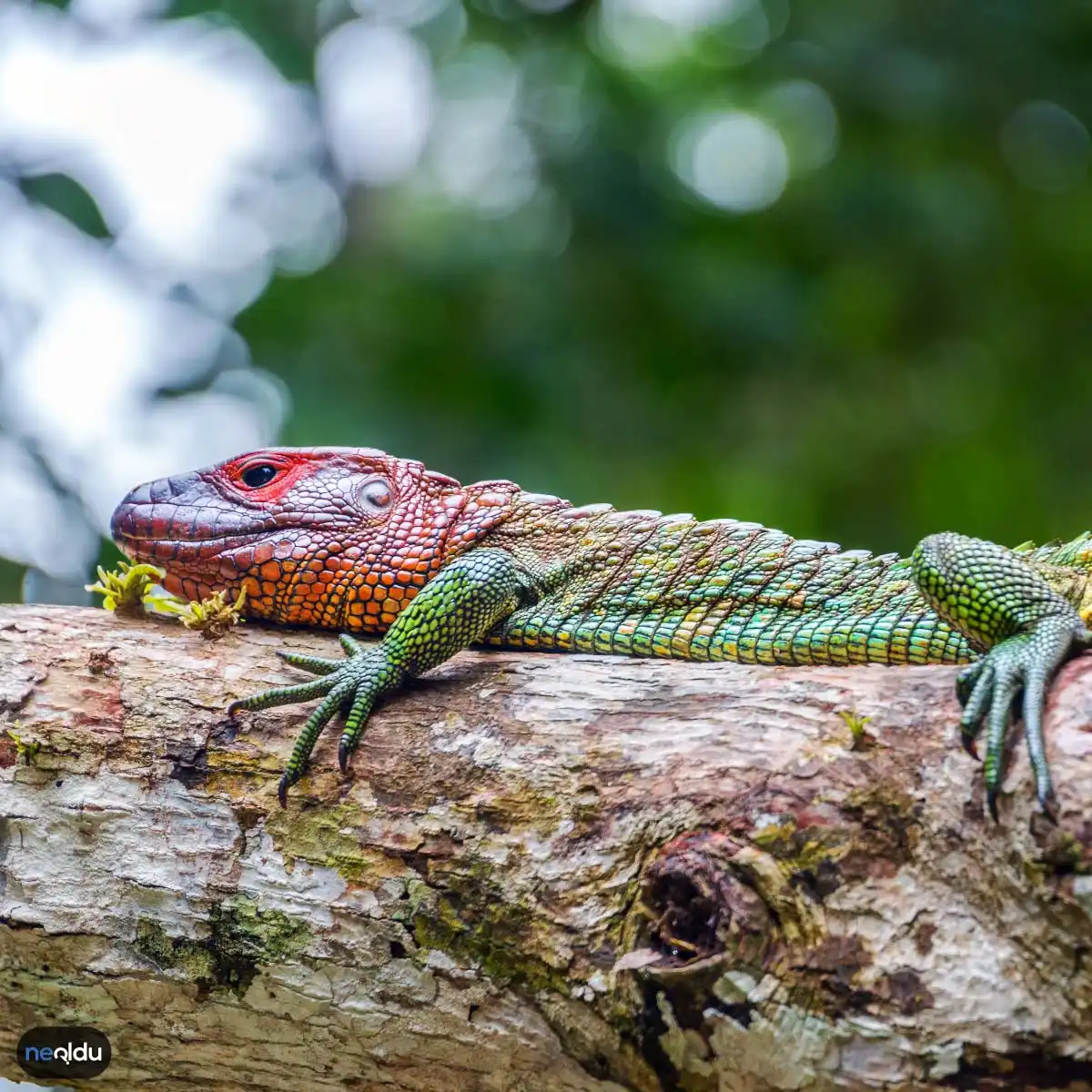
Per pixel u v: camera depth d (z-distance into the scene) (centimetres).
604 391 1772
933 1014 543
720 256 1827
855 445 1811
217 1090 664
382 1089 643
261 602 804
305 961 634
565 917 603
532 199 1839
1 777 659
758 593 789
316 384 1662
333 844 645
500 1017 614
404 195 1806
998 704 581
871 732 594
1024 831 547
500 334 1750
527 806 629
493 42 1866
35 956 651
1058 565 757
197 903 644
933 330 1891
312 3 1706
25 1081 672
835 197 1836
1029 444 1850
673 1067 577
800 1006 554
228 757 665
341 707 675
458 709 675
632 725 640
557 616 787
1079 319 1888
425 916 626
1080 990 533
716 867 573
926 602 738
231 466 816
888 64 1789
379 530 805
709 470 1769
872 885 564
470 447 1698
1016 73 1823
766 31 1877
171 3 1623
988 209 1839
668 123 1841
